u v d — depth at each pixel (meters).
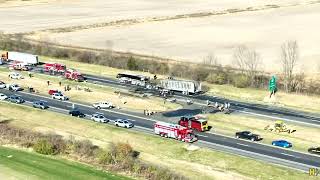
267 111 191.25
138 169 133.50
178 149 152.62
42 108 192.50
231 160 144.00
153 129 170.50
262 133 167.88
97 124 174.00
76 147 147.75
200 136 164.12
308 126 175.00
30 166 130.00
